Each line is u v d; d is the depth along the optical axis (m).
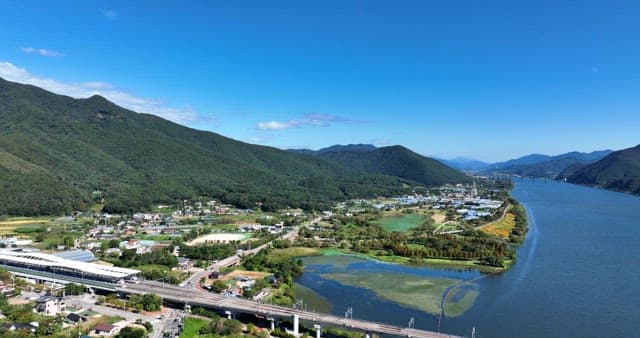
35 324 166.12
